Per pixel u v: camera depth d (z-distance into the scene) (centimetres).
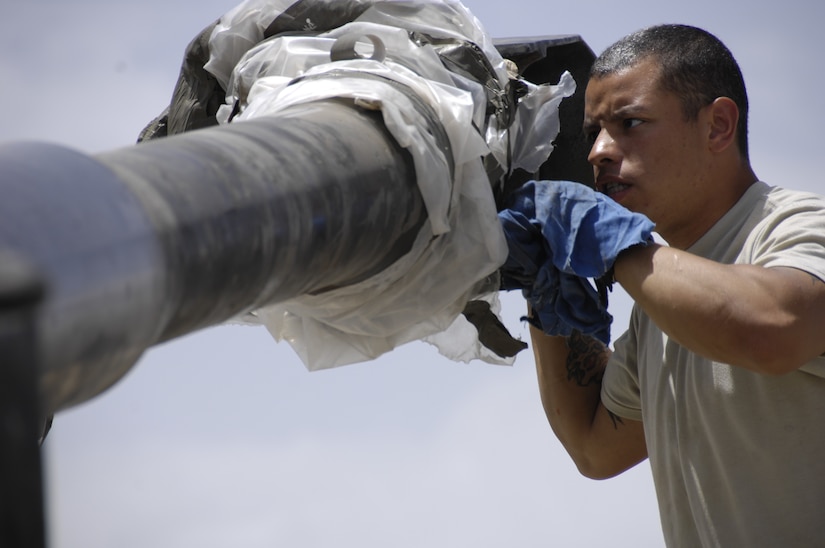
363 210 491
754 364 583
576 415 852
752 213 694
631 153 704
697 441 687
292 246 437
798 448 645
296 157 454
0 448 232
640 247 607
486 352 711
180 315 386
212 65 718
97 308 308
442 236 587
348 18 697
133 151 383
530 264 616
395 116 528
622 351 807
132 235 330
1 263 232
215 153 411
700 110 705
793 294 586
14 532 236
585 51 838
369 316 598
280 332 665
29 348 232
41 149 326
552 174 841
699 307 579
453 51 674
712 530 678
